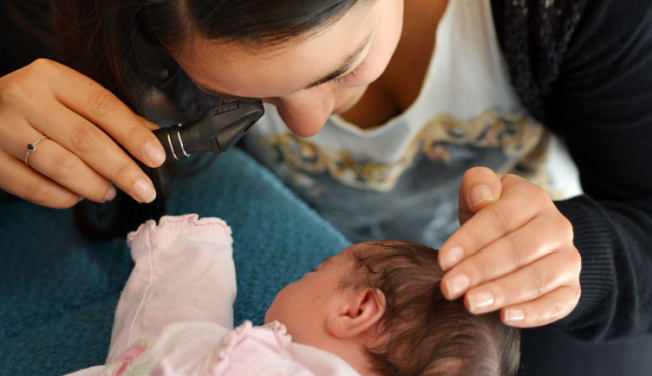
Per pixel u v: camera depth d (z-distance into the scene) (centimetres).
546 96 97
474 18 93
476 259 54
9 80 69
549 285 56
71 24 73
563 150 111
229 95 62
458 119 105
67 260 99
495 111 104
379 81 103
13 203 110
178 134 65
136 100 73
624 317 83
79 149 64
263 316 86
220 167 113
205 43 53
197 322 64
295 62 53
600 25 80
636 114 85
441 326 59
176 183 108
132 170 65
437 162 111
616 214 85
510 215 58
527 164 112
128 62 67
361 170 114
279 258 97
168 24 54
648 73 81
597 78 85
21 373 81
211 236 80
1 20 92
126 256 99
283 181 124
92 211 98
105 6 62
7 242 103
